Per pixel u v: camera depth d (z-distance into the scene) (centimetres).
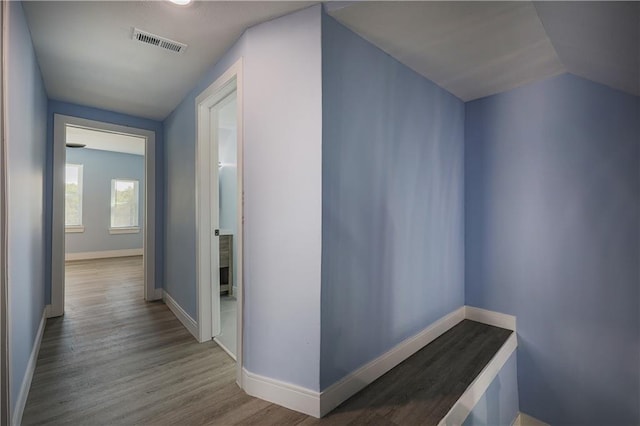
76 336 259
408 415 156
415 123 223
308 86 160
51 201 303
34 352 208
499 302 263
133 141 563
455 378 187
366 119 183
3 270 124
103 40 194
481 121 272
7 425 127
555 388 232
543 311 239
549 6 140
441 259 253
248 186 183
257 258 178
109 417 158
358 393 174
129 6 161
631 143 199
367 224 185
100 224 670
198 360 219
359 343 179
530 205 244
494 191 264
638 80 177
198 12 165
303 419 155
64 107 307
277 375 169
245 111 184
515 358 248
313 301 158
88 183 656
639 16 122
